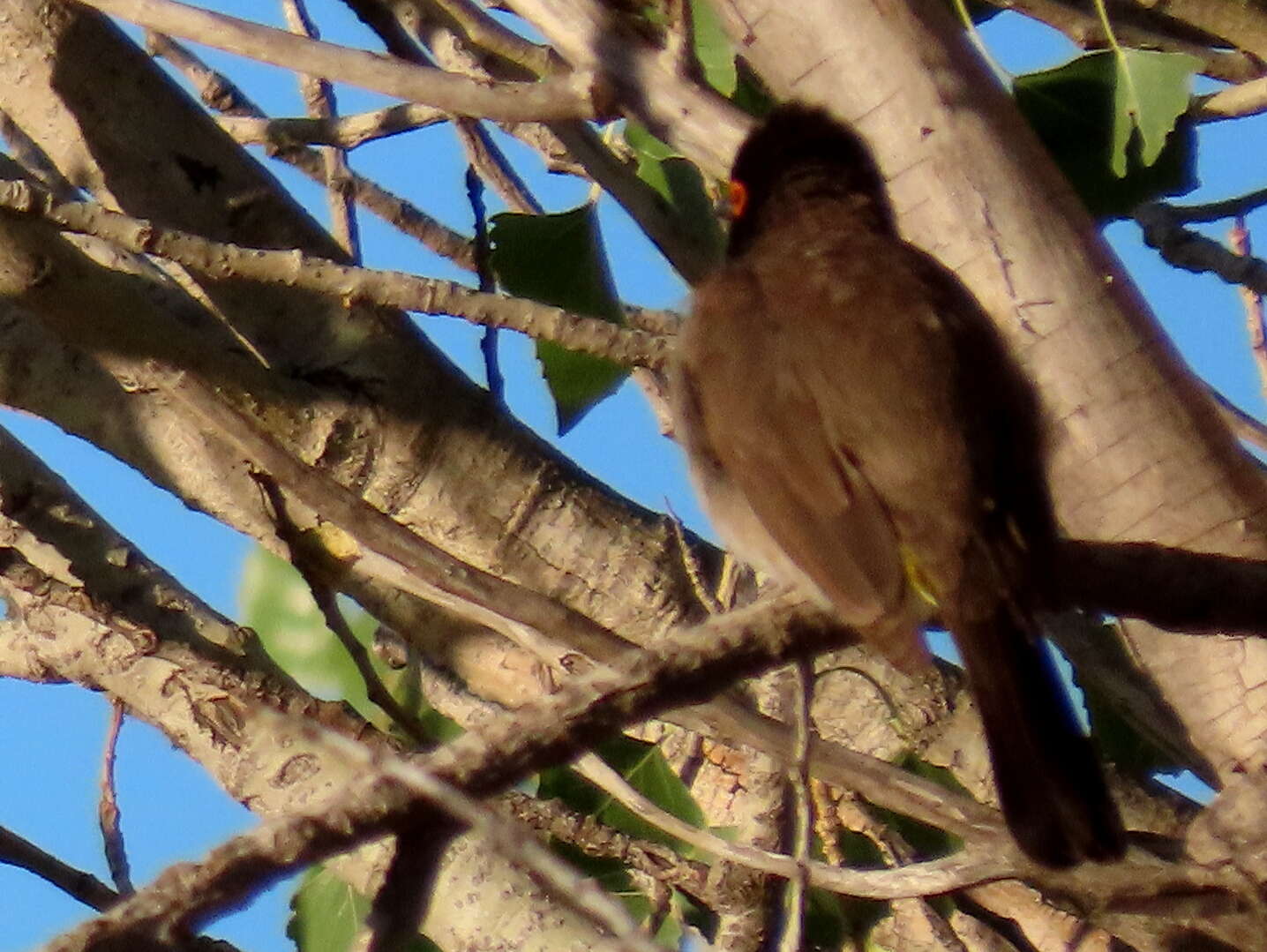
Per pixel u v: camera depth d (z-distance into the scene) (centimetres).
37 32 1143
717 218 1166
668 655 848
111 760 1050
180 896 756
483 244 1127
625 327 1116
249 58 1023
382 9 1231
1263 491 1002
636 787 1106
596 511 1170
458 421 1156
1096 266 1012
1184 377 1010
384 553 983
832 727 1174
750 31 1055
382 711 1181
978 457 925
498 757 816
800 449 942
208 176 1163
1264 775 998
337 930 1116
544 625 980
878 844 1088
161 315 1120
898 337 959
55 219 962
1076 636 1117
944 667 1178
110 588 1096
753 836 1017
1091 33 1232
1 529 1109
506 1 1111
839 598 884
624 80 1048
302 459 1148
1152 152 1095
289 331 1149
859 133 1043
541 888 1071
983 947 1124
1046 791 869
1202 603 938
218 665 1063
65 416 1177
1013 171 1018
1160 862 971
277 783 1073
